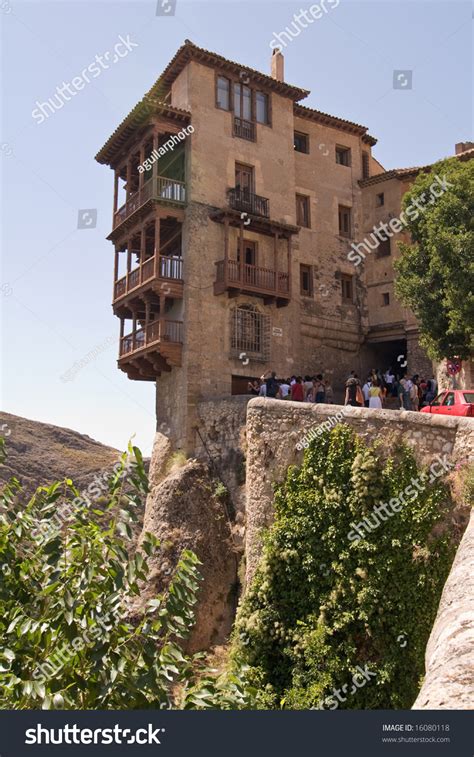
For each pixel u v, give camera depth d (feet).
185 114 95.50
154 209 93.35
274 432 56.75
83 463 174.19
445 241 76.69
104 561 21.04
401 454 47.06
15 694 18.53
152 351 92.84
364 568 46.50
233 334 95.81
